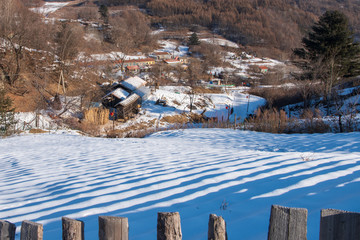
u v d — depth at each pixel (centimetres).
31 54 4191
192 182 474
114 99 3572
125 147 1037
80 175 611
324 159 568
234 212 337
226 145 1078
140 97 3744
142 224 320
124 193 446
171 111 3641
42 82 3619
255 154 686
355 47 3050
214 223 188
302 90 2912
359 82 3170
